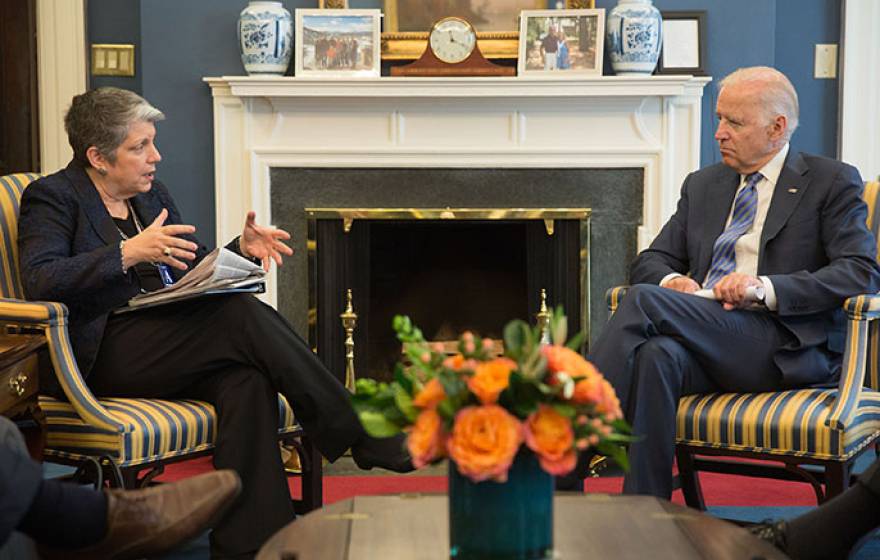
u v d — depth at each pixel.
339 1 4.02
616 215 4.04
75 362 2.47
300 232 4.08
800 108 4.26
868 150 4.21
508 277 4.31
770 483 3.49
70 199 2.75
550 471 1.46
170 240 2.58
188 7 4.06
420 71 3.97
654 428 2.51
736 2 4.04
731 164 2.88
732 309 2.67
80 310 2.62
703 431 2.55
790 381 2.63
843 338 2.75
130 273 2.62
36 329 2.50
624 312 2.61
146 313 2.70
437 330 4.33
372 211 4.04
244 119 4.01
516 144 3.99
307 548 1.57
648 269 2.96
